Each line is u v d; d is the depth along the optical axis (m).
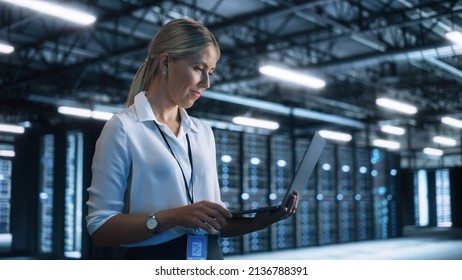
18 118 19.95
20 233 12.02
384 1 10.41
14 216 12.23
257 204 12.99
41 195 11.62
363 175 17.56
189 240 1.26
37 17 10.62
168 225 1.17
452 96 19.11
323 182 15.69
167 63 1.29
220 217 1.16
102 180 1.24
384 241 17.30
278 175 13.73
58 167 11.26
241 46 12.45
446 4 10.42
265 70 9.84
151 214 1.18
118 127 1.26
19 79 13.23
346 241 16.41
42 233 11.59
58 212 11.19
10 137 20.73
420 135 28.48
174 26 1.28
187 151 1.34
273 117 22.98
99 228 1.21
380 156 18.52
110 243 1.24
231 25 10.69
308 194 15.05
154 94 1.34
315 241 15.09
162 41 1.29
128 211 1.28
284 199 1.39
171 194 1.26
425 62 13.94
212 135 1.48
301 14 11.09
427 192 28.33
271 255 12.69
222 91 15.65
